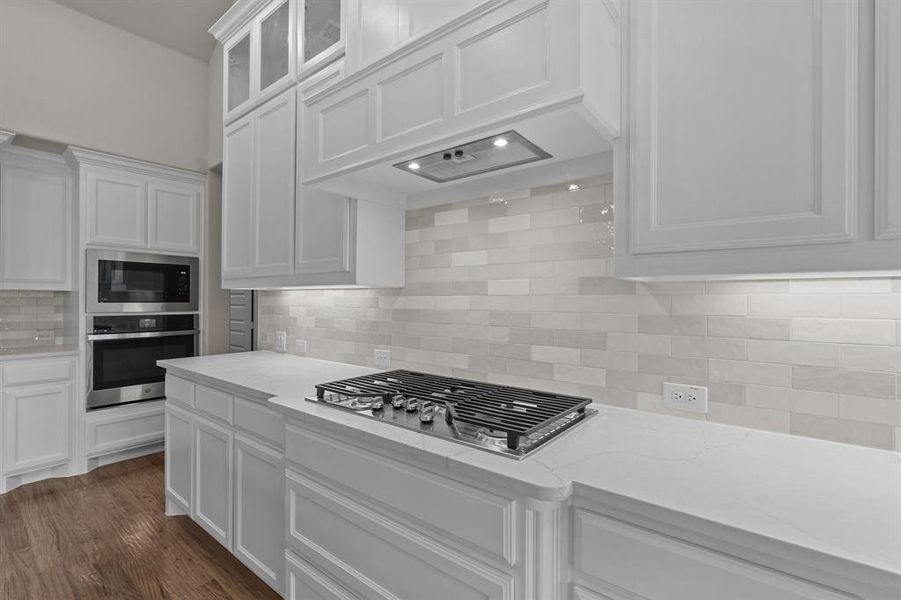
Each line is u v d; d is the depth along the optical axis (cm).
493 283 178
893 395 108
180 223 370
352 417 138
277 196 223
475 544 104
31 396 295
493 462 102
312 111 176
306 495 147
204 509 213
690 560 81
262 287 238
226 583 198
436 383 172
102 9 319
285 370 222
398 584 121
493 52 121
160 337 355
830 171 88
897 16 82
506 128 121
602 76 112
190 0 335
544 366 164
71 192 332
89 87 320
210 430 208
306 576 147
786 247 93
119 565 209
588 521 93
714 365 132
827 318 116
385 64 147
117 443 332
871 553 67
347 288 239
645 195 111
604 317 151
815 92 90
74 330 321
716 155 101
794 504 82
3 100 285
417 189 193
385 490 122
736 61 99
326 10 201
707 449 111
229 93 264
